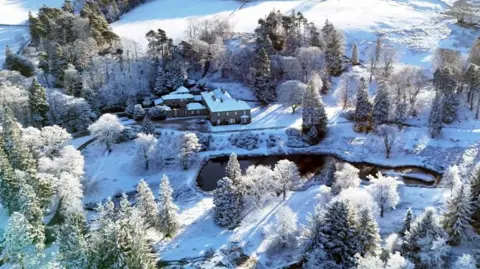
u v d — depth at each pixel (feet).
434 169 276.82
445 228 181.06
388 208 220.84
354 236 169.99
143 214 202.08
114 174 271.08
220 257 195.62
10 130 233.76
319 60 399.85
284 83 357.61
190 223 223.30
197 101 367.86
